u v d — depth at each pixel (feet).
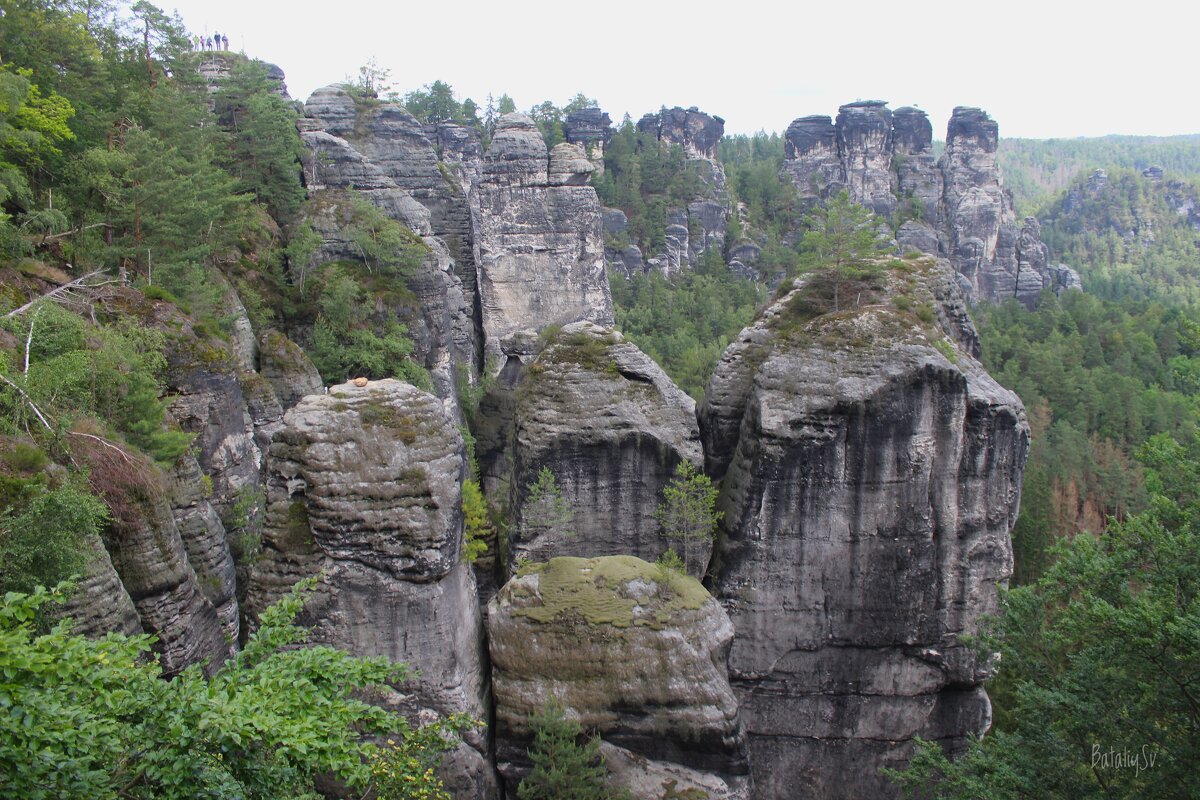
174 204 147.23
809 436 113.80
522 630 96.68
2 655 44.04
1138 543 82.69
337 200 222.89
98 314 121.70
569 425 121.60
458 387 242.37
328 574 88.58
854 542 116.06
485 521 121.80
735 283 479.00
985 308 508.12
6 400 85.97
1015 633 92.07
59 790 44.16
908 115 595.06
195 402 128.98
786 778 121.19
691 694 94.38
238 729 45.91
